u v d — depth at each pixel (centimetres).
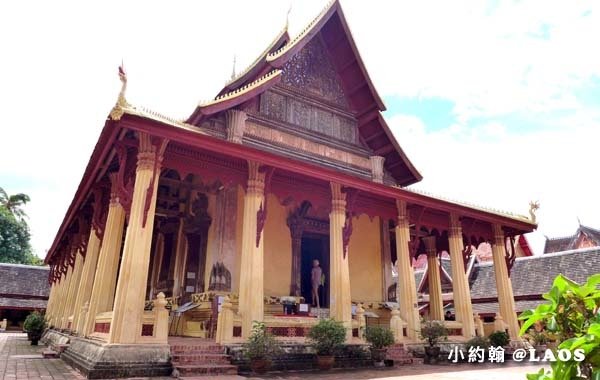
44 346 2133
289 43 1866
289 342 1320
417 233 1841
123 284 1080
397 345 1545
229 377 1031
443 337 1656
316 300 1852
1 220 5722
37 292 4550
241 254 1502
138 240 1124
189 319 1648
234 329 1261
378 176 2095
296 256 1859
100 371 970
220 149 1274
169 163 1298
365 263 2141
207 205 1769
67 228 2366
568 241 4391
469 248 2089
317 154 1938
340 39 2089
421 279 3678
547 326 258
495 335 1706
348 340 1445
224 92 1992
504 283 2064
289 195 1558
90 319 1312
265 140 1781
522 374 1204
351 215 1627
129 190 1205
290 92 1944
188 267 1723
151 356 1045
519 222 2105
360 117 2153
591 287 243
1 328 4125
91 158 1384
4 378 1008
